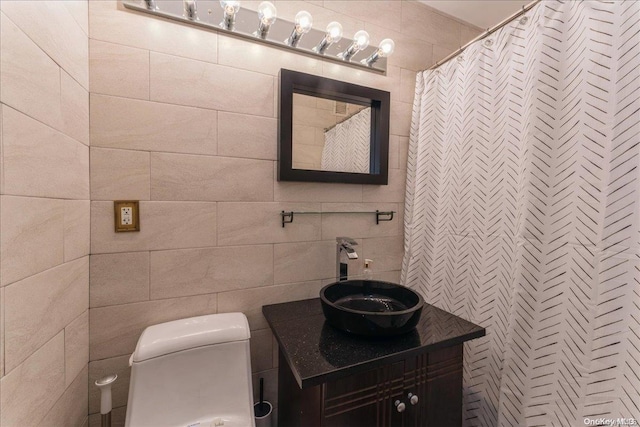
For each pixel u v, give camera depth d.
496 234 1.12
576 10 0.85
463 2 1.53
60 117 0.76
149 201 1.00
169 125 1.02
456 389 0.96
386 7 1.46
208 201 1.09
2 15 0.55
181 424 0.89
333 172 1.30
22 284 0.61
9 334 0.57
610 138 0.78
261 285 1.20
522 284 0.97
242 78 1.14
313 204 1.30
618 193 0.77
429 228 1.42
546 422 0.89
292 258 1.26
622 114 0.76
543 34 0.91
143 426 0.85
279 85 1.18
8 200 0.57
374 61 1.35
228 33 1.11
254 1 1.16
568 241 0.86
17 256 0.59
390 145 1.48
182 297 1.06
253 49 1.15
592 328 0.81
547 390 0.89
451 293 1.31
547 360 0.90
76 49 0.84
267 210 1.20
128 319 0.99
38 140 0.66
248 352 0.99
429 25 1.58
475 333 0.96
